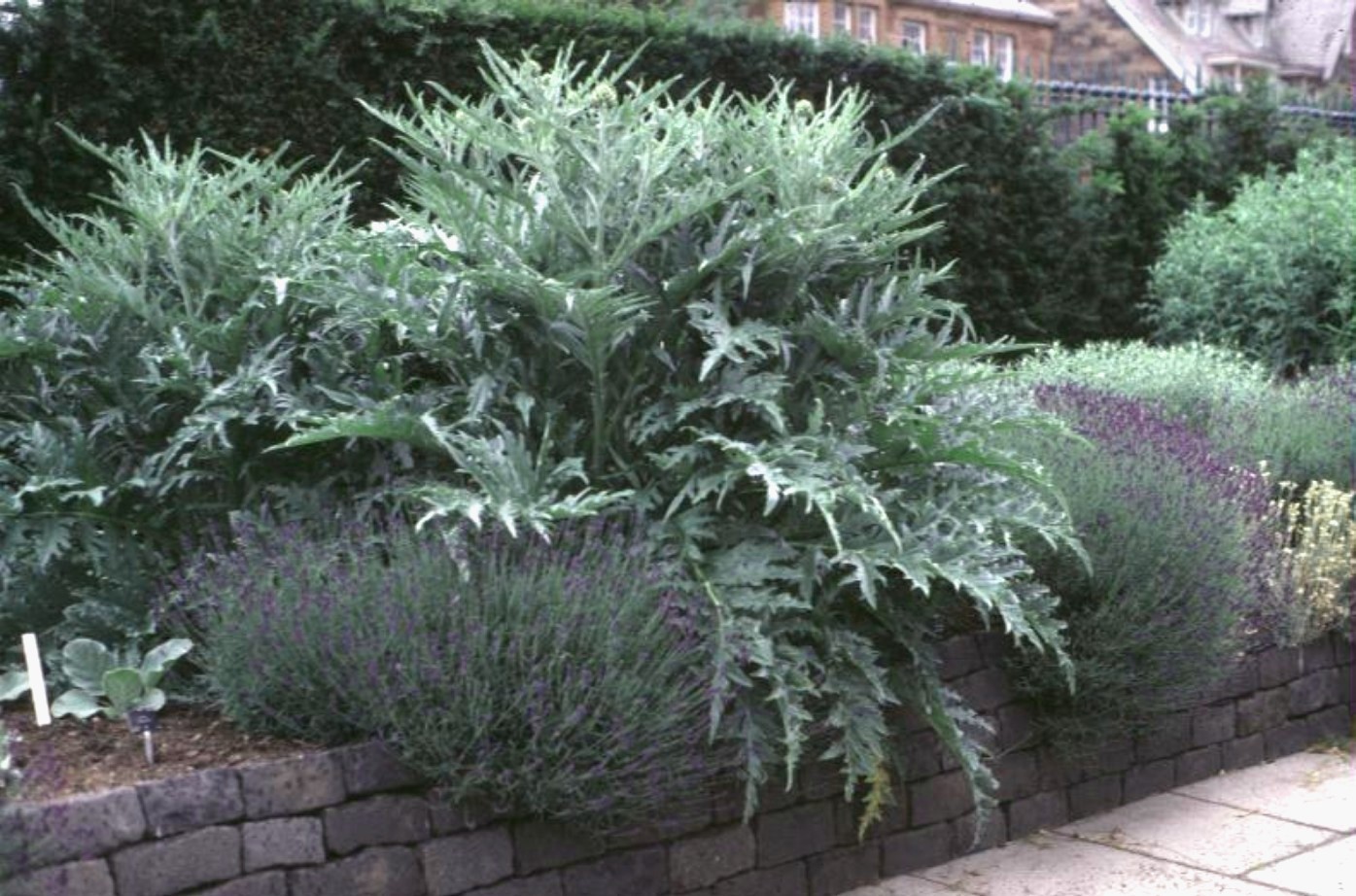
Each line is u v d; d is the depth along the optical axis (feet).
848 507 14.74
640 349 14.69
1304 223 34.58
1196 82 41.63
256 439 15.29
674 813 13.87
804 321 14.80
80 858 11.24
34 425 14.82
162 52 22.26
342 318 15.07
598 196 14.25
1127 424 20.80
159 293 16.07
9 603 14.75
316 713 12.96
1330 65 55.21
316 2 23.77
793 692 13.67
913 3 63.62
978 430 15.47
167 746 12.92
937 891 15.17
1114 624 16.61
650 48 27.84
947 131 32.60
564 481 14.01
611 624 12.91
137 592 14.71
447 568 13.32
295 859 12.15
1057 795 17.16
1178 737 18.44
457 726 12.56
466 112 14.37
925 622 15.81
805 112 15.70
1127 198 36.83
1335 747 20.17
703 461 14.69
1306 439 24.03
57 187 21.40
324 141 24.06
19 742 12.80
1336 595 20.33
